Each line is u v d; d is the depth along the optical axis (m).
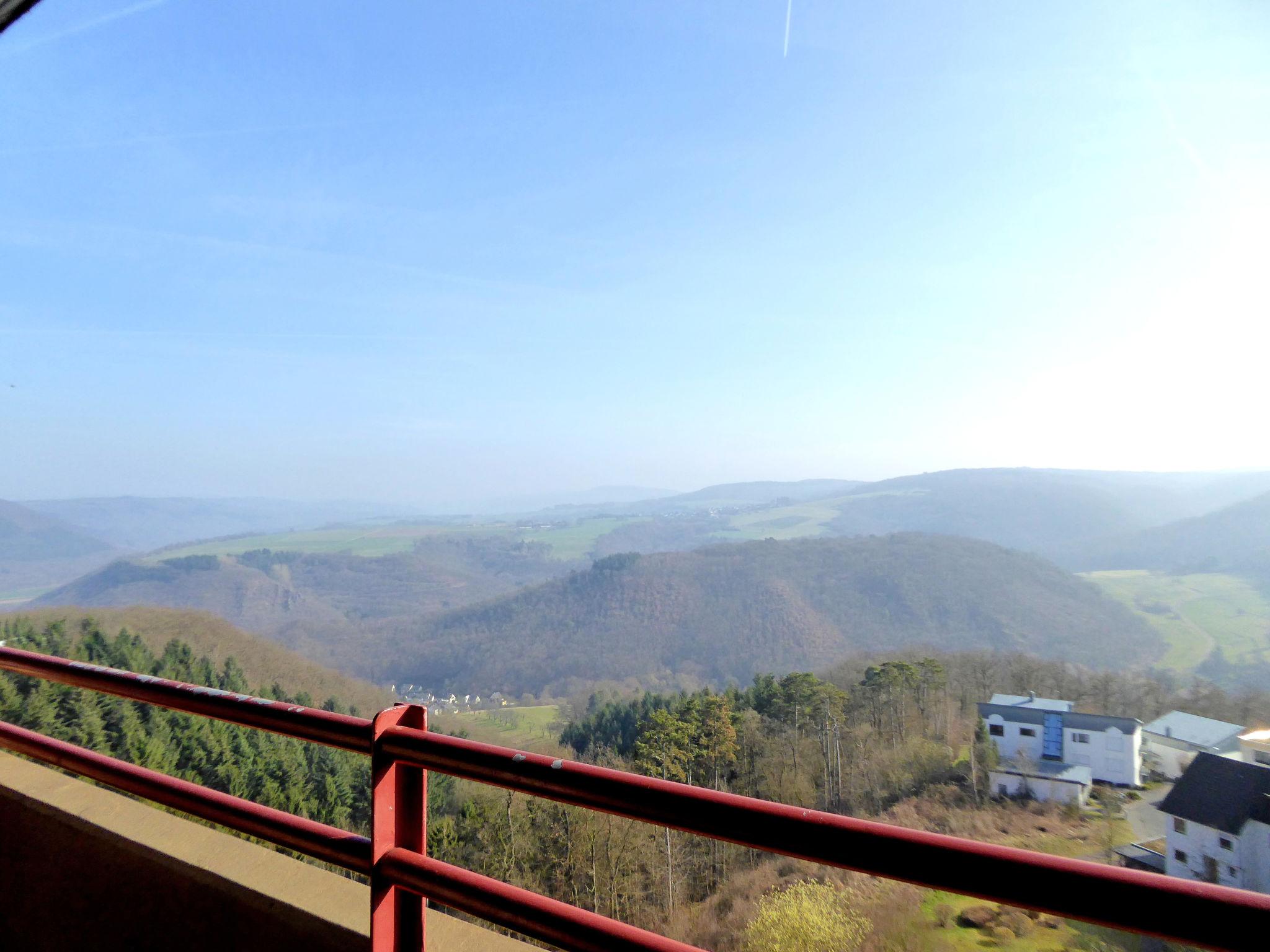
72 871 2.34
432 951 1.88
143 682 1.98
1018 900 0.94
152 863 2.19
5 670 2.38
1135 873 0.89
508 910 1.36
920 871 1.00
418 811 1.63
